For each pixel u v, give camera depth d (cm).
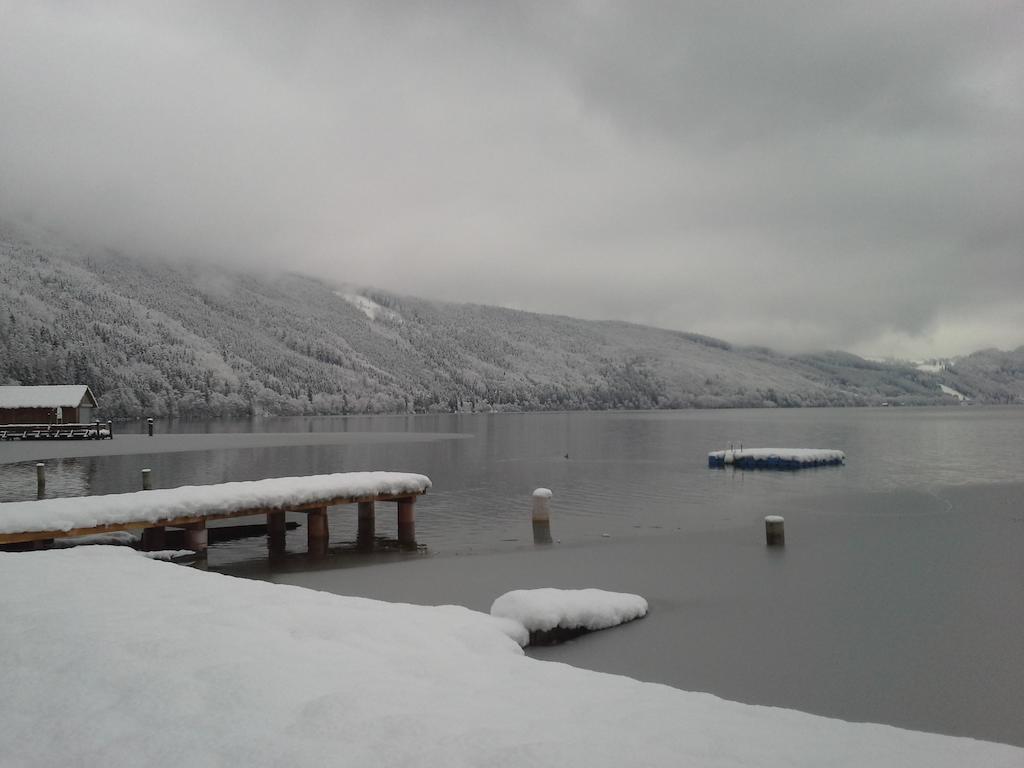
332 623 781
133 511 1608
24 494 2822
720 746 461
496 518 2445
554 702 550
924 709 853
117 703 514
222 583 991
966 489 3191
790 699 882
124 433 8194
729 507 2684
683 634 1137
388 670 613
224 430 9319
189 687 538
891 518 2384
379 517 2473
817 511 2562
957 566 1638
